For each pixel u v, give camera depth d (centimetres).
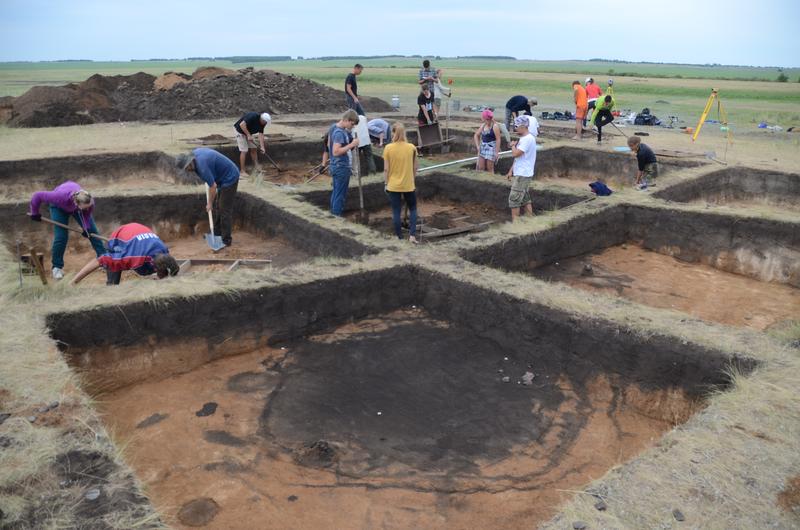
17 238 847
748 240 801
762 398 359
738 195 1176
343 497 345
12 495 265
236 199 932
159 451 387
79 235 870
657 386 445
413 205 790
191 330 496
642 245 888
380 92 3909
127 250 562
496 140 1136
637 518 261
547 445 402
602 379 471
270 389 468
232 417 429
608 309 494
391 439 404
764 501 272
